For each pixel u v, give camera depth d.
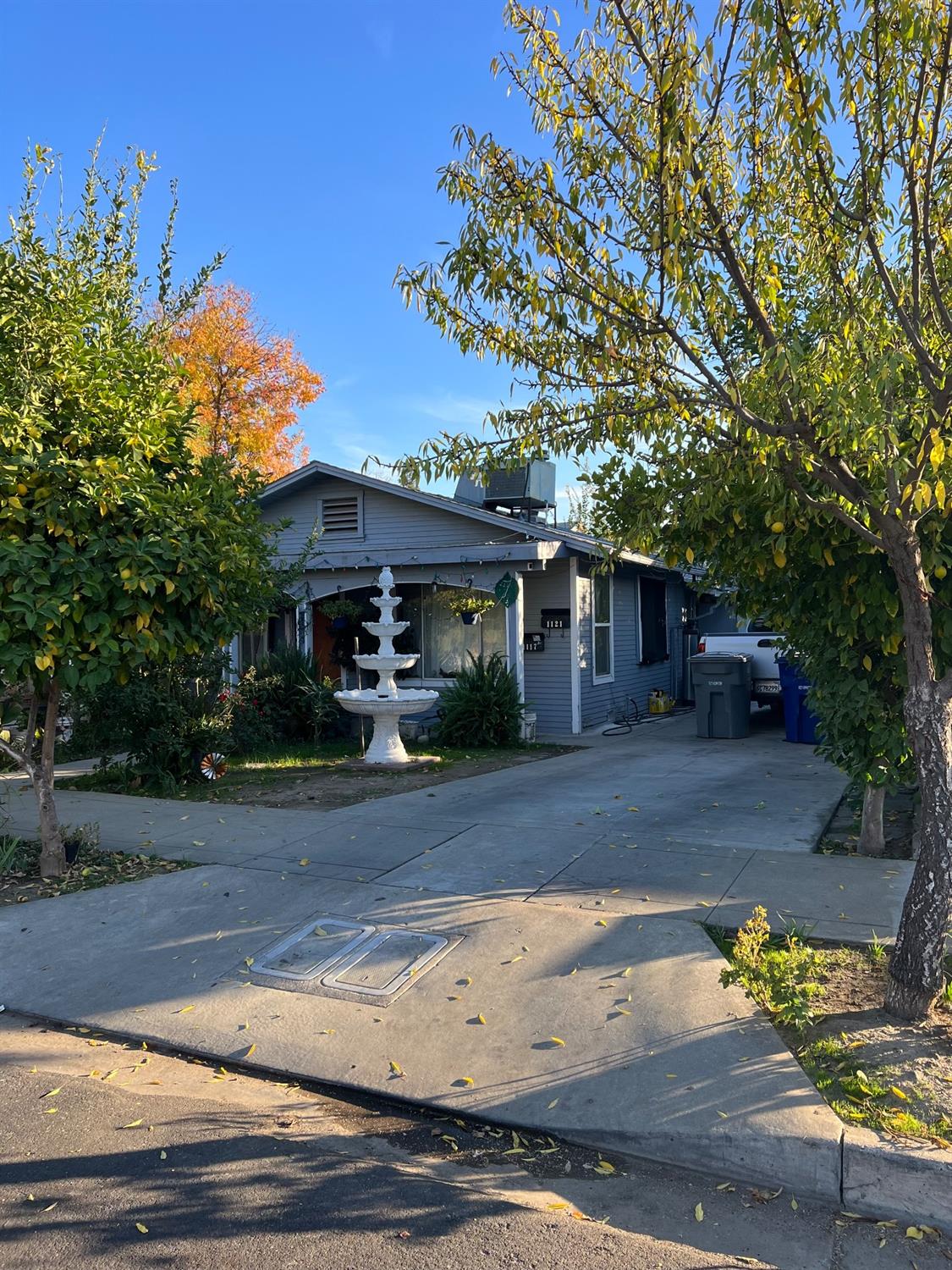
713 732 13.94
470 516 14.80
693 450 4.68
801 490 4.49
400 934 5.48
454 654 15.70
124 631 6.40
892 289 4.32
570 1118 3.71
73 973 5.26
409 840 7.51
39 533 6.15
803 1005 4.16
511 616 14.30
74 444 6.46
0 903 6.38
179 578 6.45
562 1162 3.55
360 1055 4.25
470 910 5.76
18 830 8.32
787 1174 3.34
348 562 14.84
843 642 6.46
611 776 10.42
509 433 4.98
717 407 4.49
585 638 15.70
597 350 4.92
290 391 28.95
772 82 4.38
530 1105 3.81
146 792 10.33
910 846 7.07
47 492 6.14
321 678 14.76
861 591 5.84
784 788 9.47
